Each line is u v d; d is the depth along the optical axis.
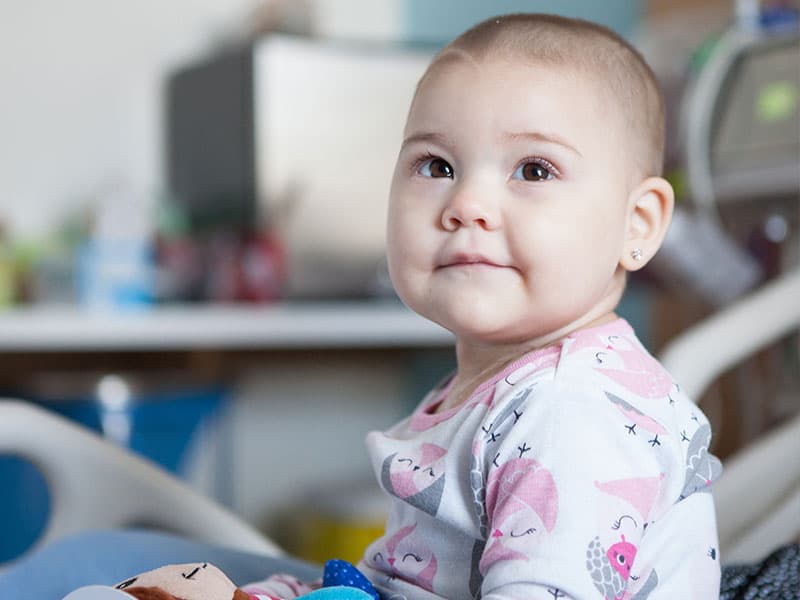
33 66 2.74
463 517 0.79
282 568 1.12
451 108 0.81
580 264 0.80
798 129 2.04
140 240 2.38
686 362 1.35
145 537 1.15
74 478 1.29
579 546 0.70
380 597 0.83
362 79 2.55
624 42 0.87
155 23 2.83
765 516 1.23
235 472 2.91
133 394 2.34
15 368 2.69
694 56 2.26
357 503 2.53
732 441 2.21
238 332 2.26
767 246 2.11
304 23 2.83
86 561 1.09
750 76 2.15
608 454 0.74
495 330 0.80
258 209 2.48
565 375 0.77
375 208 2.58
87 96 2.78
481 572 0.74
